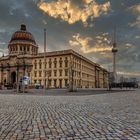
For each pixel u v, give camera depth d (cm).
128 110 1235
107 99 2225
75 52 11844
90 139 603
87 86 14112
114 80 10312
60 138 616
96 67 16500
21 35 13938
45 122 872
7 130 723
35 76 12244
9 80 13188
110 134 661
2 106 1510
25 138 618
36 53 13450
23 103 1775
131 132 686
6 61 13738
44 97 2695
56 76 11538
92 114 1088
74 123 847
